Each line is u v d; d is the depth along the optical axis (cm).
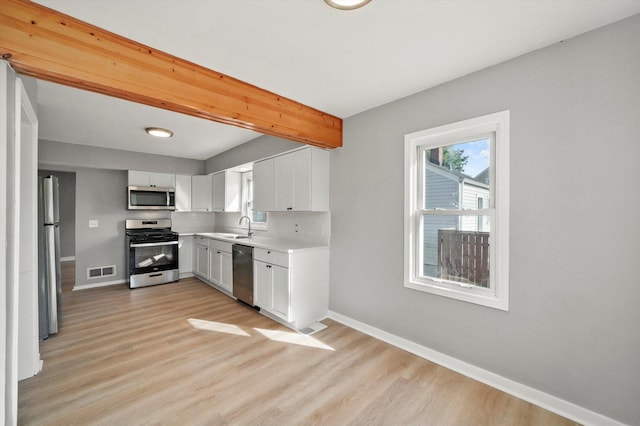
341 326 315
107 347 263
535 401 190
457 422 174
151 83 189
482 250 223
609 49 165
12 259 154
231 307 375
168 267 499
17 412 175
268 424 171
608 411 165
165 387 205
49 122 343
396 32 172
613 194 164
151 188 513
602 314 167
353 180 311
